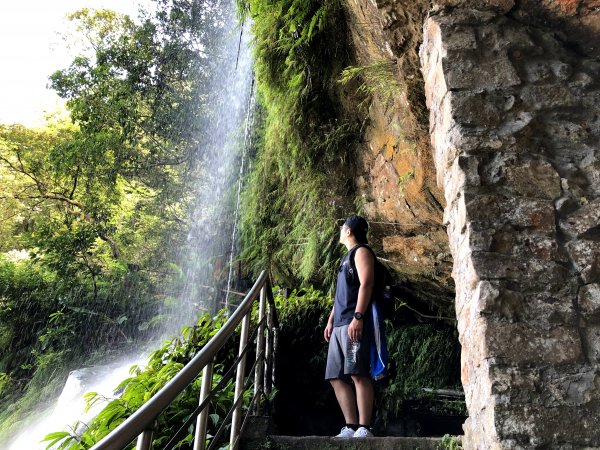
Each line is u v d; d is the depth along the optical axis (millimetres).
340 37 4242
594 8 2482
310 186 5391
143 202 12766
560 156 2324
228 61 11570
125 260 12438
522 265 2078
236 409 2672
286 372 4914
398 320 5367
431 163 3670
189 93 11883
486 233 2137
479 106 2365
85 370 8719
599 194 2227
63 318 11414
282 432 4637
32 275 12016
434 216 4070
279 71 5035
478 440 1978
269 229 6551
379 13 2980
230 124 10766
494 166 2270
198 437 2070
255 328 3279
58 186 14055
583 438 1800
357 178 4984
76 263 11898
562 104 2385
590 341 1969
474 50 2477
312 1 4258
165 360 4121
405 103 3590
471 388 2086
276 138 5668
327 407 4840
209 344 2221
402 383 5016
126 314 11586
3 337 11516
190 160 11867
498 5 2568
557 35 2582
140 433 1509
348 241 3479
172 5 12188
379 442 2777
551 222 2158
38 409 9883
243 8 5469
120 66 12133
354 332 3100
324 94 4801
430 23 2648
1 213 14289
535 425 1816
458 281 2283
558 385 1883
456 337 5141
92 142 12000
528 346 1938
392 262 4859
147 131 12117
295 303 5238
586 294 2039
